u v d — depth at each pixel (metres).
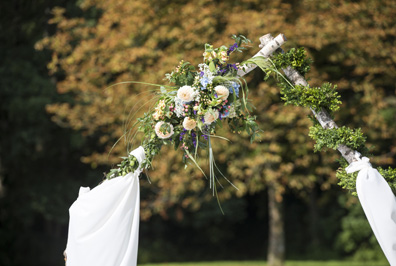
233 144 11.33
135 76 11.83
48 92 15.56
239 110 4.02
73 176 19.08
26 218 17.89
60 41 12.34
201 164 11.41
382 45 10.89
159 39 11.63
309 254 20.91
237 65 4.04
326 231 20.55
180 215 18.31
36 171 18.08
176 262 21.48
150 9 11.64
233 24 10.80
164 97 3.98
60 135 17.58
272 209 13.59
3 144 17.22
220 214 20.98
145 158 3.91
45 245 18.97
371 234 18.00
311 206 21.27
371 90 11.00
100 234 3.67
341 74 11.86
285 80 4.15
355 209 17.92
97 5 12.34
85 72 12.18
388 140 12.62
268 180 11.38
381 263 17.64
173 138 3.99
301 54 4.09
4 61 15.92
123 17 11.91
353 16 10.99
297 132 11.04
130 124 11.49
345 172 4.04
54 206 17.67
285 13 11.12
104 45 11.77
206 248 22.83
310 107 4.10
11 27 16.30
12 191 17.84
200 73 3.96
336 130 3.96
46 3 16.08
